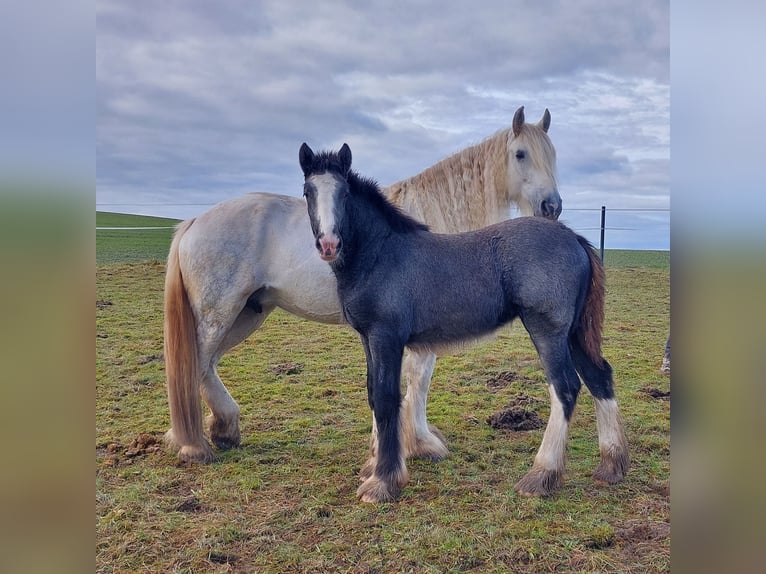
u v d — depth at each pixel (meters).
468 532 2.94
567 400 3.40
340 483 3.61
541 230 3.50
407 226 3.59
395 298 3.43
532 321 3.42
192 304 4.13
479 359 6.54
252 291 4.18
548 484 3.34
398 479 3.40
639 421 4.51
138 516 3.15
